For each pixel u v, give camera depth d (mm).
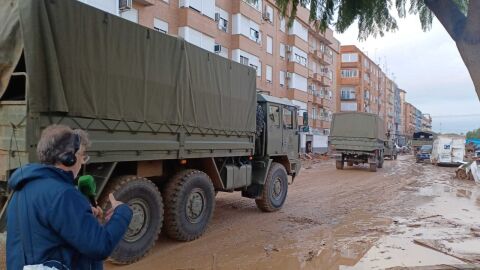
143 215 5465
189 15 21953
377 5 6383
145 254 5520
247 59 29516
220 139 7109
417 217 9039
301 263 5586
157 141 5621
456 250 6344
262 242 6602
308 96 43250
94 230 1914
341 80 69375
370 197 12062
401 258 5895
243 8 28641
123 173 5582
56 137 2037
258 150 8781
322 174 19297
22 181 1959
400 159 38812
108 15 4883
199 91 6480
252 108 8109
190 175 6371
